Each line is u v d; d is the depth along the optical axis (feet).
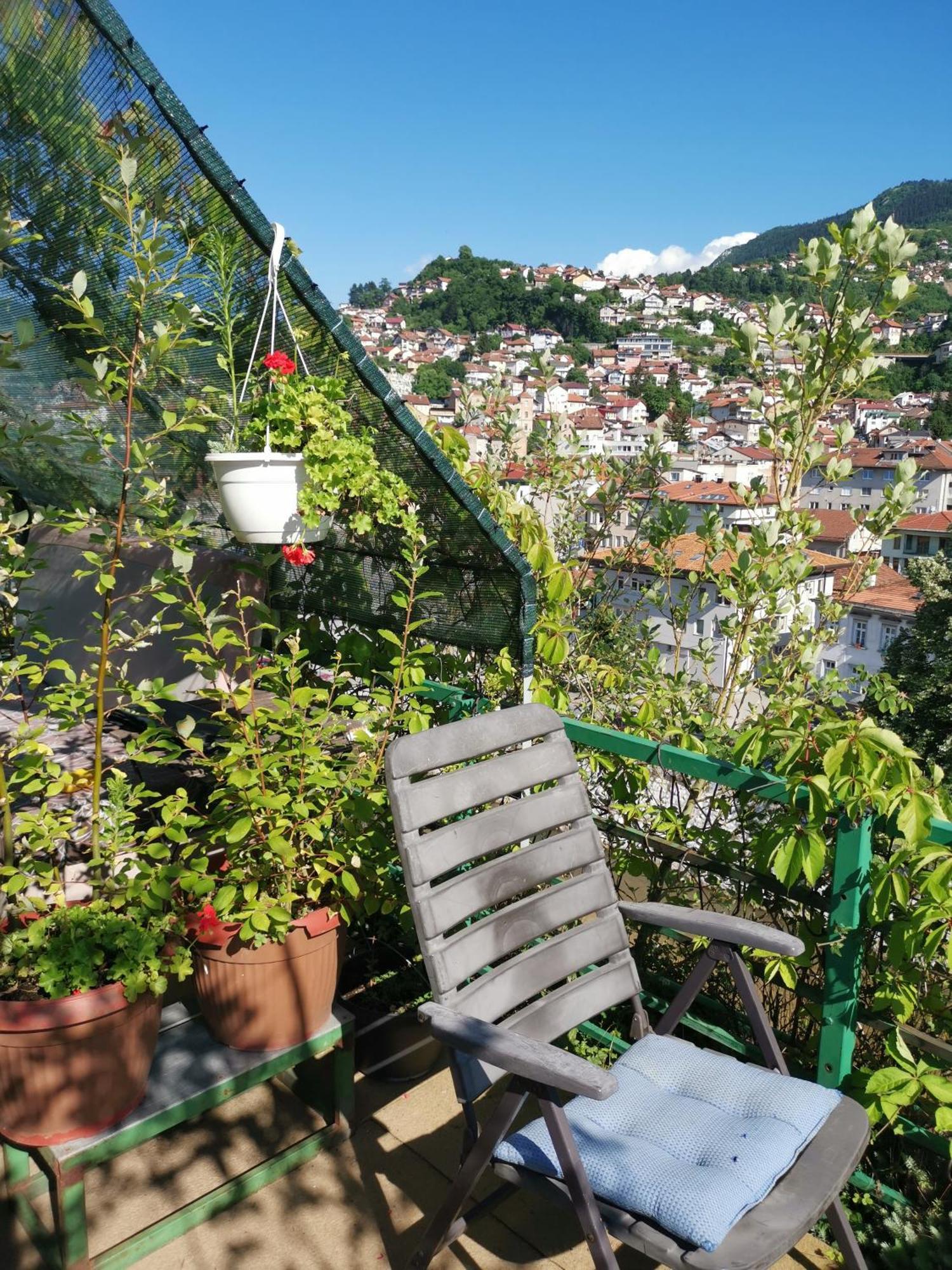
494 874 6.28
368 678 10.02
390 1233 6.80
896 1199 6.77
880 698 10.41
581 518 15.33
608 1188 5.03
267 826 7.30
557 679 10.48
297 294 6.89
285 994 7.14
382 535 9.02
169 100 6.16
